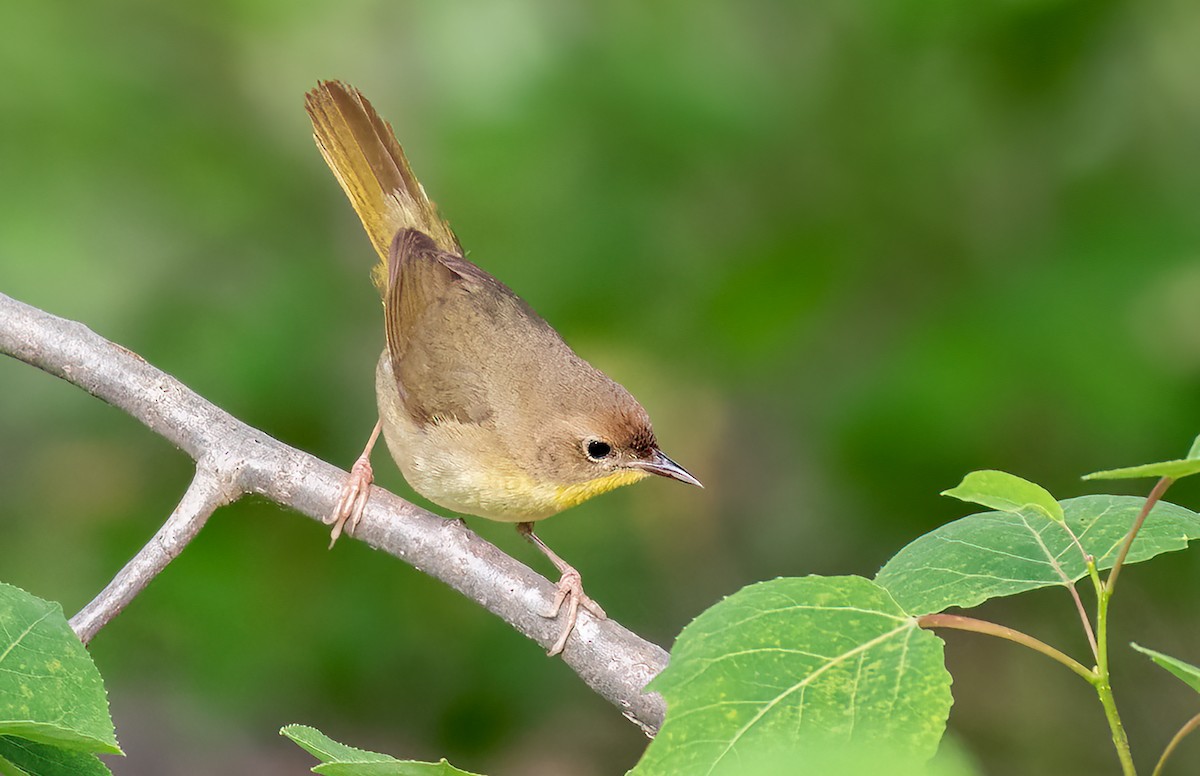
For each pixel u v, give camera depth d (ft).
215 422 24.17
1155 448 33.65
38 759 16.34
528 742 41.91
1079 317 33.83
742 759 13.55
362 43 42.42
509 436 27.30
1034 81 36.24
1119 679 40.55
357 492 23.76
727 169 38.04
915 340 35.04
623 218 38.04
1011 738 40.70
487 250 38.34
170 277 39.42
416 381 27.84
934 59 36.94
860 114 37.22
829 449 35.91
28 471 39.96
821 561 41.78
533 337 28.37
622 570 42.47
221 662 36.96
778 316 37.14
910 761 11.98
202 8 40.68
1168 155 36.58
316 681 38.04
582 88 37.91
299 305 38.52
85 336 24.82
